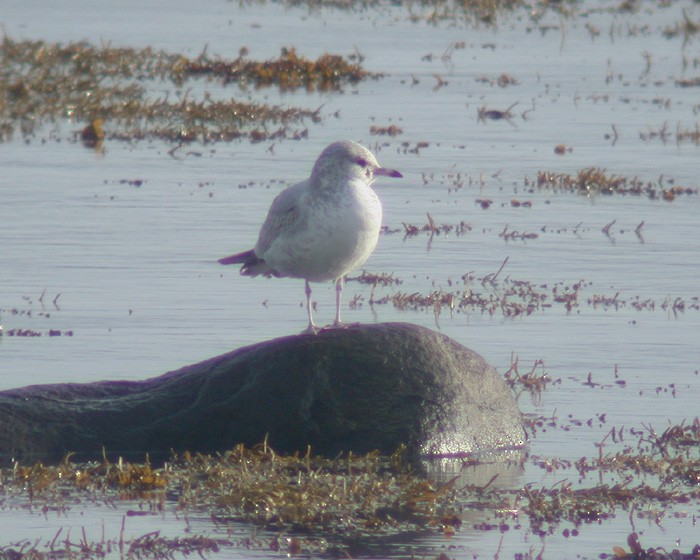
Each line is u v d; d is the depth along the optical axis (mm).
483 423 12539
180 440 12453
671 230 21547
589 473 11922
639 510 11016
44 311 16469
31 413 12438
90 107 31188
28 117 30469
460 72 38219
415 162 26688
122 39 41500
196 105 30953
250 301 17203
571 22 48750
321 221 12047
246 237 20391
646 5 53594
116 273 18297
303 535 10320
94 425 12461
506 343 15609
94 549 9914
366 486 11297
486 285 18281
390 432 12305
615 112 32656
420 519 10742
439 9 51625
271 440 12391
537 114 32250
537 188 24703
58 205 22250
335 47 41781
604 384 14195
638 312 17000
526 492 11297
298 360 12461
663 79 37594
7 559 9664
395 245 20484
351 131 29750
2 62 34562
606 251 20172
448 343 12797
